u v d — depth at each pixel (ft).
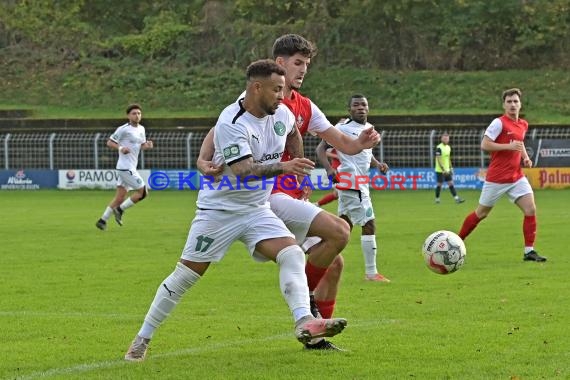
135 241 124.16
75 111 339.98
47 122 310.86
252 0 381.81
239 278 86.79
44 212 181.88
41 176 278.67
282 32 372.58
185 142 292.40
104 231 139.54
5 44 392.27
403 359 51.03
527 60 363.56
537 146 256.52
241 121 49.88
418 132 286.05
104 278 87.97
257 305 71.26
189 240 51.90
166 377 47.44
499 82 340.39
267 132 50.98
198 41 381.60
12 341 57.72
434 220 156.04
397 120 302.66
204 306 70.85
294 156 55.06
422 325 61.26
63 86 359.46
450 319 63.46
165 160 293.02
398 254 106.63
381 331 59.31
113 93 353.92
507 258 100.37
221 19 386.32
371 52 368.27
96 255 107.76
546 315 64.08
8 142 294.46
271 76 49.49
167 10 402.31
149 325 51.98
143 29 393.91
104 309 70.08
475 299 72.18
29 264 99.19
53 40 390.01
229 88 351.25
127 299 75.10
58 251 112.16
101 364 50.85
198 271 52.08
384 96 337.72
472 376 46.75
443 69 364.79
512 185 99.60
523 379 46.03
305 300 49.11
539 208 179.73
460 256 66.54
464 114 301.84
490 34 367.66
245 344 55.98
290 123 52.54
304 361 50.78
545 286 78.54
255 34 371.97
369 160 89.30
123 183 144.25
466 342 55.31
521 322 61.67
